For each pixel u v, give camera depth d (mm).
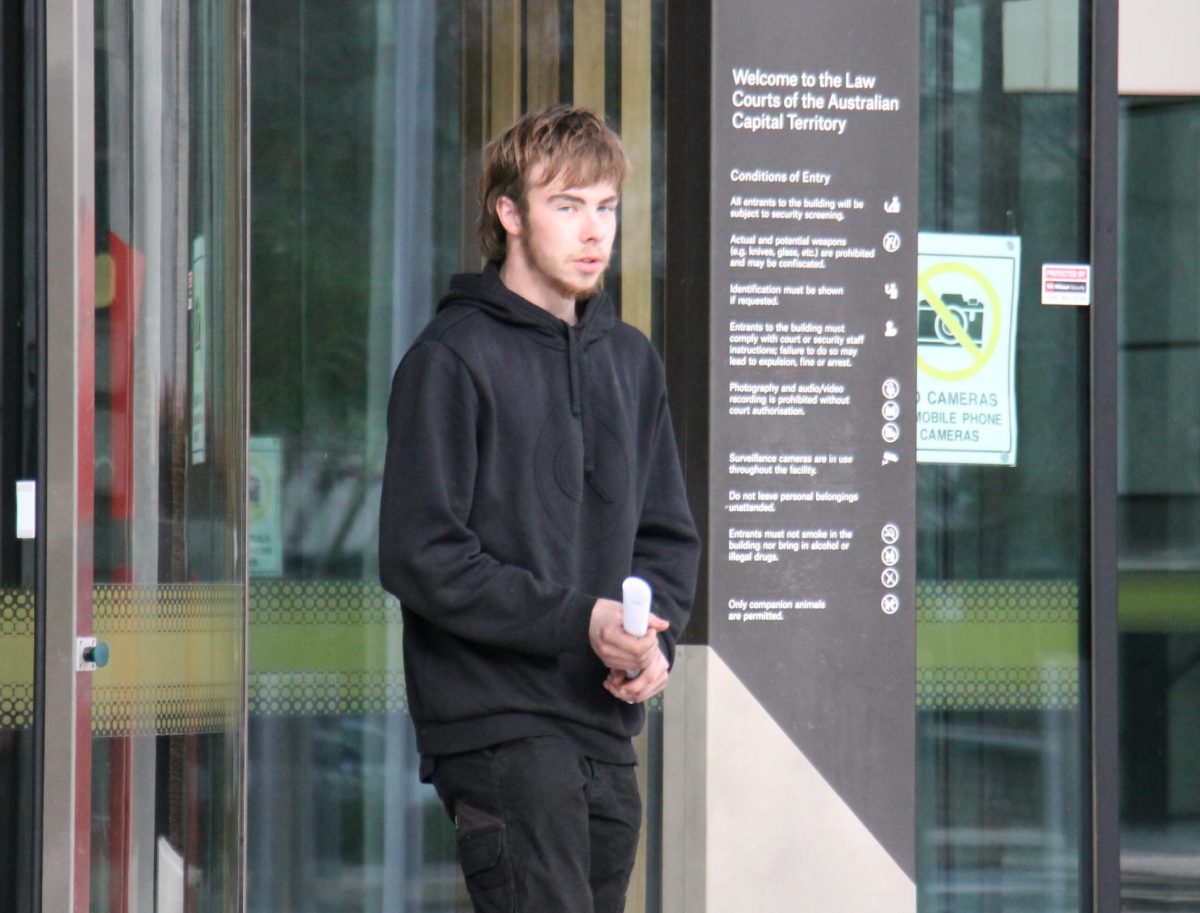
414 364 11648
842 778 16750
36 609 12148
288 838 17578
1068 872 18844
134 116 13062
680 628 12320
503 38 17906
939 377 18703
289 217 17688
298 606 17625
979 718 18766
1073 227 18875
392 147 17828
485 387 11562
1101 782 18703
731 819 16672
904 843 16828
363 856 17672
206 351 14117
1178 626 19906
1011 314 18812
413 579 11297
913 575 16828
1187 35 19453
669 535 12453
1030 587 18812
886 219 16734
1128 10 19391
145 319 13227
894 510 16781
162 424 13477
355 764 17672
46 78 12180
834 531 16703
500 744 11523
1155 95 19656
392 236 17812
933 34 18734
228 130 14555
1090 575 18812
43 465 12141
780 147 16594
